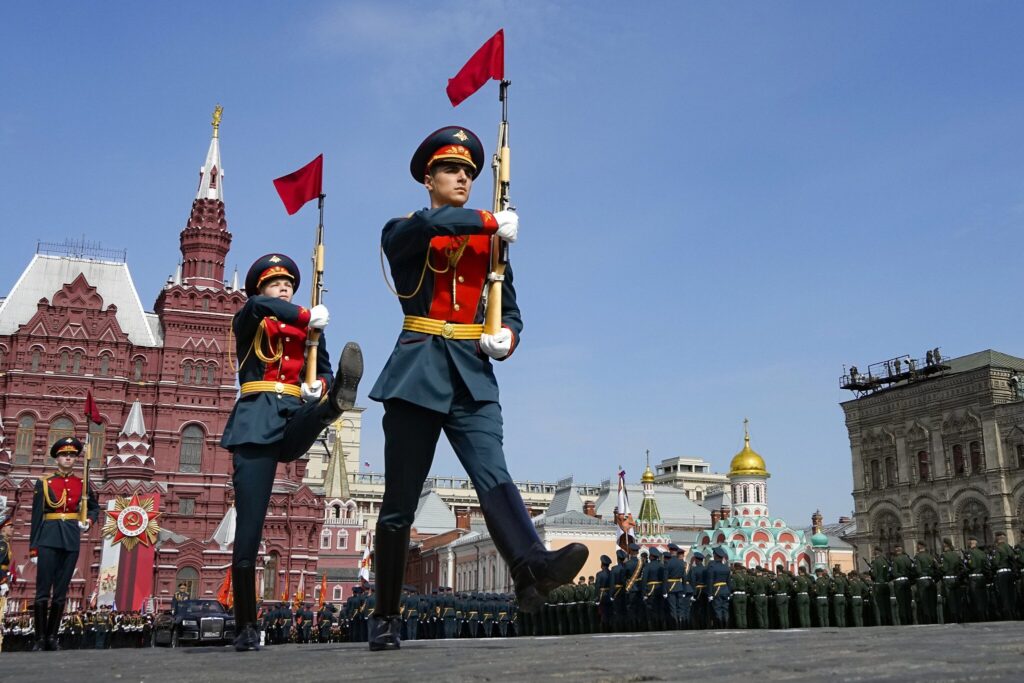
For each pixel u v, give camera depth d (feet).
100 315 243.60
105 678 17.48
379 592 25.26
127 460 226.38
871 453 251.60
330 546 321.93
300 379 34.22
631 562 86.58
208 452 244.42
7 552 62.13
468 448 24.18
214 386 248.73
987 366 222.89
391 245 25.36
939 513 230.27
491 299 24.80
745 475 221.25
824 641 24.14
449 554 327.26
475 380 24.40
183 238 261.24
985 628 35.29
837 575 92.89
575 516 263.29
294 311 33.32
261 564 239.50
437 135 26.84
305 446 32.71
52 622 55.88
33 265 250.57
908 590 83.46
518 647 24.64
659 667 16.29
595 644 25.30
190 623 124.77
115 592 207.41
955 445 230.68
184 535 235.61
